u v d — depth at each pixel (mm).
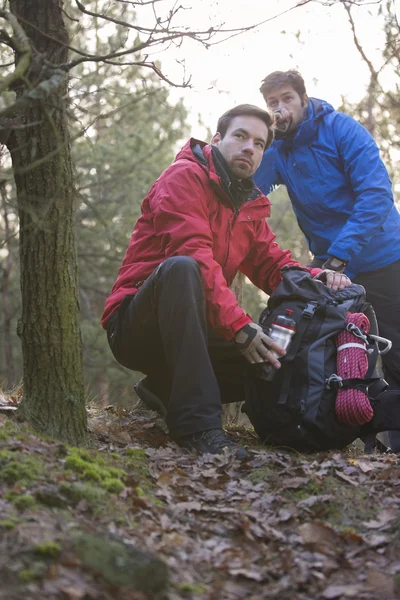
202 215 3121
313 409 2990
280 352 2938
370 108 6234
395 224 4129
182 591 1706
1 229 6066
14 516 1846
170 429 2881
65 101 2562
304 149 4094
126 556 1691
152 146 8977
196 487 2453
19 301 9867
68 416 2680
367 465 2803
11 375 9398
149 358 3285
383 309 4074
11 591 1515
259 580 1849
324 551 2039
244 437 3428
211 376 2865
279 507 2363
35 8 2658
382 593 1834
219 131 3299
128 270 3307
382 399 3115
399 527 2193
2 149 2705
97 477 2260
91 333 9680
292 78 4016
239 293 4547
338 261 3812
